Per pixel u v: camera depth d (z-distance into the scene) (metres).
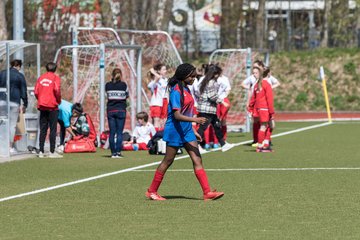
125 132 34.69
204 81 31.42
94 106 38.31
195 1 78.31
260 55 65.94
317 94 66.69
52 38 62.47
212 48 73.50
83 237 16.39
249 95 38.38
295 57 69.44
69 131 33.47
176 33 72.75
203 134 32.12
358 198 20.95
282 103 66.12
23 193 22.02
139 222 17.89
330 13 75.38
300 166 28.02
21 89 31.92
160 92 35.56
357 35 75.19
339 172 26.30
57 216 18.62
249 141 38.75
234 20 73.69
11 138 32.22
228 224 17.61
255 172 26.34
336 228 17.14
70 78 39.12
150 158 30.83
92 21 64.12
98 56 37.94
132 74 38.91
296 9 85.75
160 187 23.05
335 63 68.69
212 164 28.67
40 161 29.84
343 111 65.12
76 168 27.67
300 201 20.48
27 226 17.52
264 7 73.88
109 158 30.89
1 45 31.45
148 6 65.81
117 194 21.77
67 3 63.72
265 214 18.75
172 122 20.55
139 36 44.66
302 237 16.30
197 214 18.80
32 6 63.59
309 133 43.41
